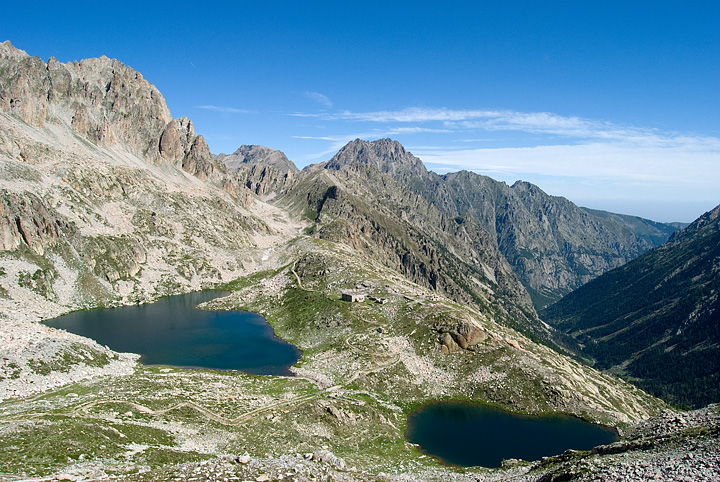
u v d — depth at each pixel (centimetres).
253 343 18600
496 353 15775
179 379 12675
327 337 18362
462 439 11275
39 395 9738
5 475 4866
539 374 14575
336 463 6869
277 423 10169
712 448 4725
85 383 11088
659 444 5697
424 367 15488
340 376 14825
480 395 14138
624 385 19512
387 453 10019
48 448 5919
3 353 10950
